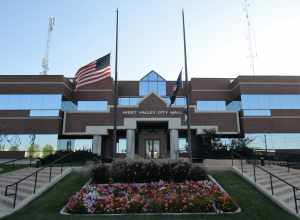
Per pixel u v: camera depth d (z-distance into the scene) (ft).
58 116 119.75
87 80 77.15
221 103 139.64
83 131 114.73
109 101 134.41
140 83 147.23
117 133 122.52
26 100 121.90
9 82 123.75
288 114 127.44
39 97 122.31
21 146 116.16
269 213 34.37
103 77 76.02
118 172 49.08
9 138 117.19
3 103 121.49
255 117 125.39
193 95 140.46
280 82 131.44
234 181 50.55
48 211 35.35
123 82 147.43
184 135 125.39
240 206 37.09
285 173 62.44
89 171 53.26
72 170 59.88
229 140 122.83
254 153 98.12
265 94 129.18
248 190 44.68
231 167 60.23
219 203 36.14
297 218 32.63
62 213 34.53
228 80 143.33
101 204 35.91
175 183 46.26
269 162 89.51
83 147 122.52
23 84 123.65
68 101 131.34
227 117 118.11
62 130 117.29
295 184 50.24
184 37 68.95
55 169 62.54
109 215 33.63
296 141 124.16
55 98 122.21
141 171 48.93
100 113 115.75
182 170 49.32
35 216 33.12
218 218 32.35
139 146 123.54
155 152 123.13
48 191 45.44
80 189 45.68
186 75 66.13
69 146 121.90
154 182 47.03
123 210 35.14
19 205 37.14
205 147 102.12
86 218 32.19
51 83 124.06
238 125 118.32
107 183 48.52
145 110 111.65
